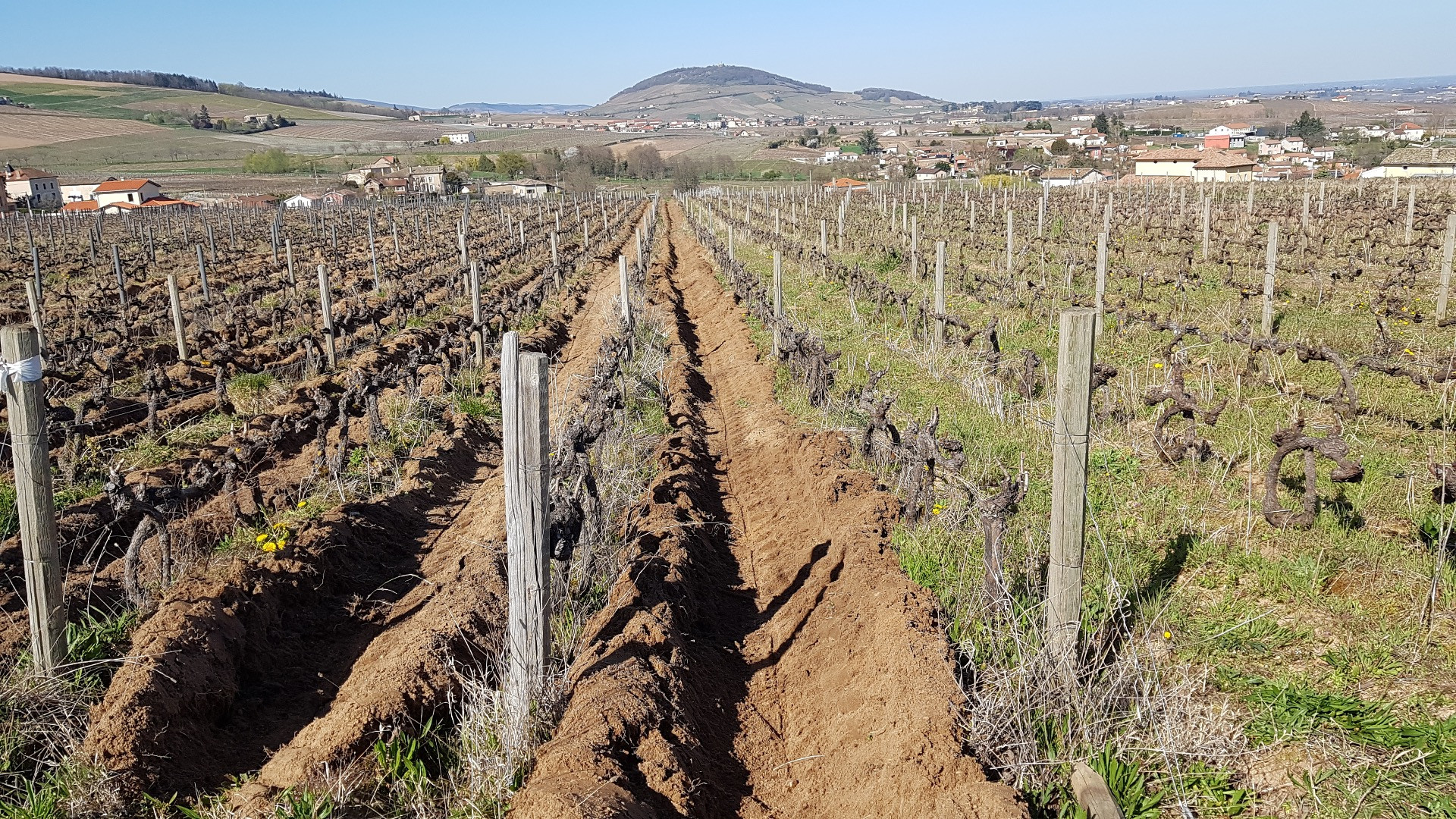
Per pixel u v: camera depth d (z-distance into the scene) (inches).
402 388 626.5
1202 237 1136.8
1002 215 1753.2
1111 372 425.7
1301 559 280.5
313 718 269.1
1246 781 199.8
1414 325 625.3
